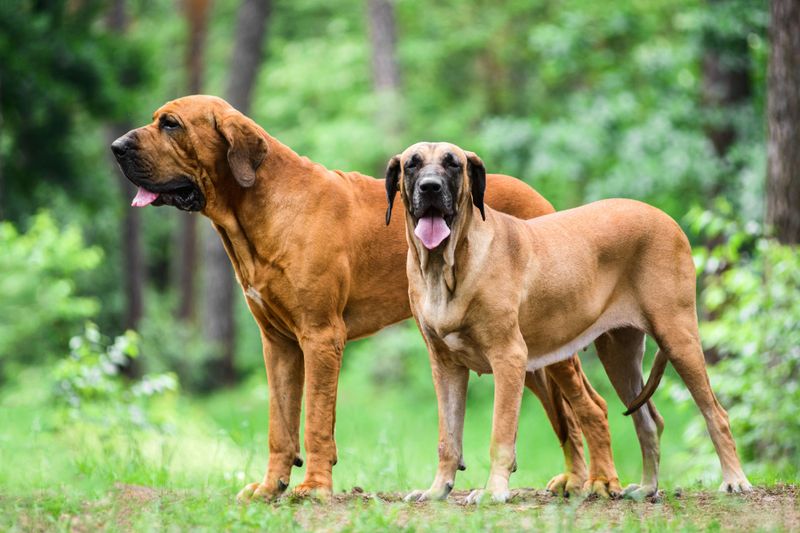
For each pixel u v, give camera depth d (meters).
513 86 38.22
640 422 8.87
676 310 8.69
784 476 10.92
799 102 14.74
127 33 35.09
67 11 26.70
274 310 8.61
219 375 35.97
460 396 8.41
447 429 8.35
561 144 25.31
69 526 7.08
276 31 44.72
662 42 27.64
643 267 8.74
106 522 7.41
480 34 37.47
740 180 22.97
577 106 26.59
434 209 7.74
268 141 8.66
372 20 34.94
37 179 26.47
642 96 27.12
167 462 11.07
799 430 13.55
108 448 11.47
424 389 28.73
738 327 14.48
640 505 8.12
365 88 39.66
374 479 10.67
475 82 39.09
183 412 19.19
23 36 24.56
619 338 9.05
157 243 46.91
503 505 7.75
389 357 30.73
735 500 8.02
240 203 8.59
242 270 8.71
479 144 29.75
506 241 8.18
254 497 8.46
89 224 32.44
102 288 33.47
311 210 8.59
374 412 26.17
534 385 9.27
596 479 8.71
